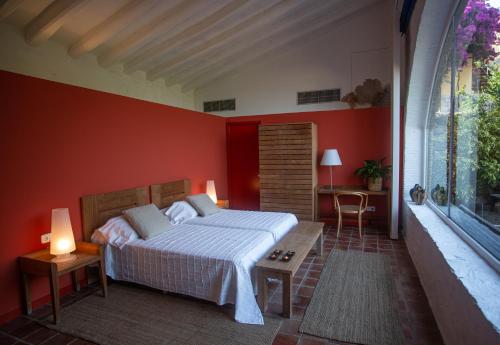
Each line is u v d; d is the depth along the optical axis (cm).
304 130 555
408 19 447
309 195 559
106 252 338
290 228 420
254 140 654
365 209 527
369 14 570
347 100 589
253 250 303
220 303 278
